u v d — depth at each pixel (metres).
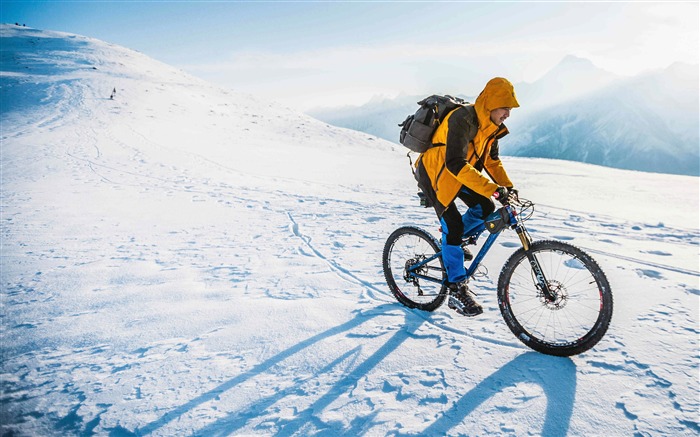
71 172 13.70
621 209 11.73
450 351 2.70
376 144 41.00
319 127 47.16
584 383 2.29
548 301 2.72
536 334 2.85
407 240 3.90
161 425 2.11
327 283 4.12
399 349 2.76
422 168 3.15
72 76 59.28
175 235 6.38
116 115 37.38
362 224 7.16
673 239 6.45
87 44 98.38
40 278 4.42
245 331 3.11
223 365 2.66
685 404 2.08
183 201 9.48
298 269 4.61
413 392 2.30
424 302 3.49
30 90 47.12
